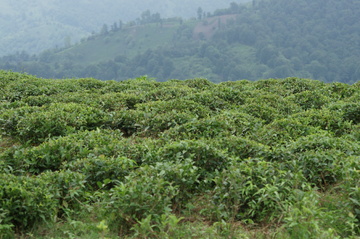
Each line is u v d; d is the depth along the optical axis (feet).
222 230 27.78
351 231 26.91
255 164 34.81
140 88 71.20
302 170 34.35
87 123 50.88
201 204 31.32
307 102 64.95
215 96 62.23
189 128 45.39
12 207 26.86
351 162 32.94
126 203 27.63
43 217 27.09
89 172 33.68
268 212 29.22
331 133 46.60
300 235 25.72
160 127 49.67
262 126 50.21
